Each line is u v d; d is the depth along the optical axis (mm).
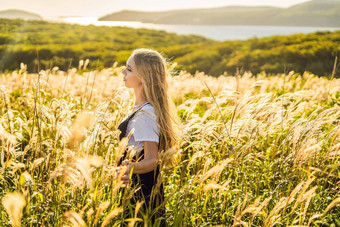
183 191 2941
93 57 33750
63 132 2850
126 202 2389
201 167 3594
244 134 3910
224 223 2996
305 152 3348
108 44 48281
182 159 4129
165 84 2715
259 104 4016
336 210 3535
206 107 6676
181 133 3090
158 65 2662
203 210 2941
